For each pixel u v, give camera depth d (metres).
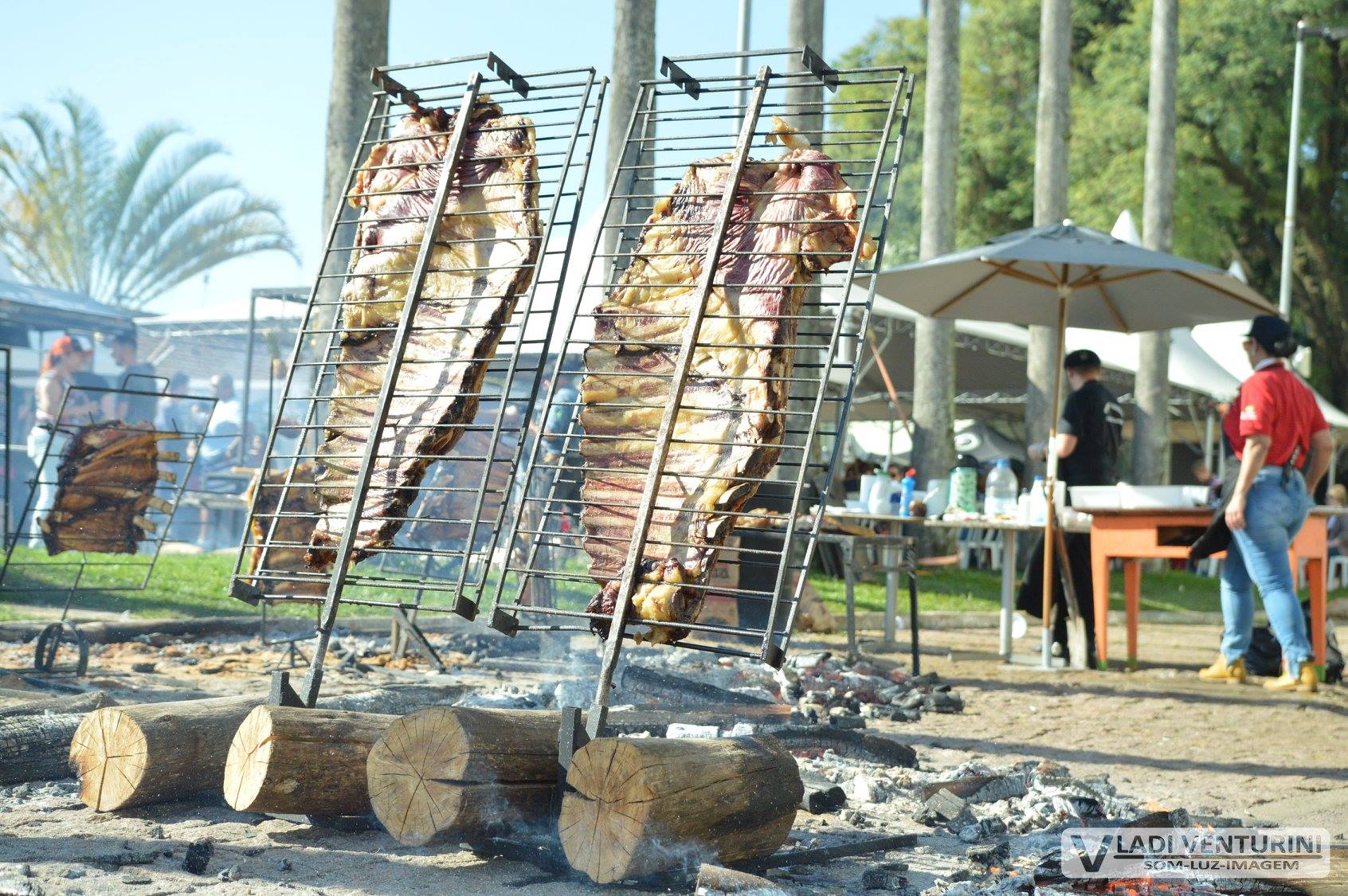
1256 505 8.51
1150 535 9.23
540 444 3.98
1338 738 6.70
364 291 4.43
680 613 3.65
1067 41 18.70
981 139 33.31
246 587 4.29
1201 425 23.06
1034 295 10.26
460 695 5.71
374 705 5.20
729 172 4.00
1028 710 7.34
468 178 4.33
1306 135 30.89
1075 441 9.71
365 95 10.03
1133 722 7.04
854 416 22.64
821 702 6.84
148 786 3.95
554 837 3.61
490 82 4.38
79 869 3.36
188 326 21.59
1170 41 19.88
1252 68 29.44
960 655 10.07
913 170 35.00
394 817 3.58
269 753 3.69
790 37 13.18
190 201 35.81
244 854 3.65
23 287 19.44
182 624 8.48
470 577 8.42
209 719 4.13
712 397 3.84
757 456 3.72
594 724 3.58
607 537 3.82
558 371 4.01
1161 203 19.98
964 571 17.38
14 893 3.10
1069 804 4.62
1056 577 9.76
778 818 3.66
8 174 34.94
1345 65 31.53
